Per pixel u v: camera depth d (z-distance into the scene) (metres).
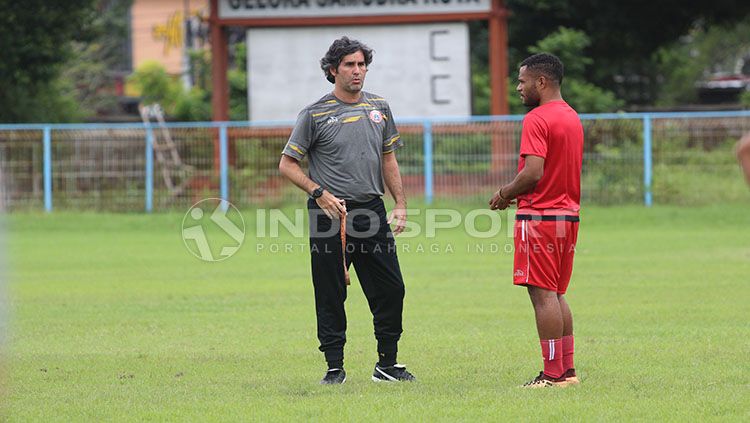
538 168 30.44
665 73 181.38
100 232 86.88
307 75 102.69
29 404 29.70
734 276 56.91
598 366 34.28
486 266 63.53
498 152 91.56
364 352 37.66
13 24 117.62
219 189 93.75
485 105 142.38
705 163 92.31
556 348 31.20
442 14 100.69
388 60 101.88
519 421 26.88
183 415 28.11
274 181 93.44
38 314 46.88
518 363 35.12
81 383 32.69
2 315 24.14
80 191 95.06
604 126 93.12
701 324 42.41
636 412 27.67
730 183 92.00
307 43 102.56
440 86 101.44
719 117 92.00
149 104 170.88
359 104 32.59
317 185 32.06
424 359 36.09
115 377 33.66
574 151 31.05
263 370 34.69
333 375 32.41
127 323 44.41
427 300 50.12
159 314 46.78
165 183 94.50
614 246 72.75
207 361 36.19
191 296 52.28
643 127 92.75
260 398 30.08
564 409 27.95
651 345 37.94
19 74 120.31
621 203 92.94
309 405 28.89
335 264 32.16
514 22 151.75
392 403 29.05
